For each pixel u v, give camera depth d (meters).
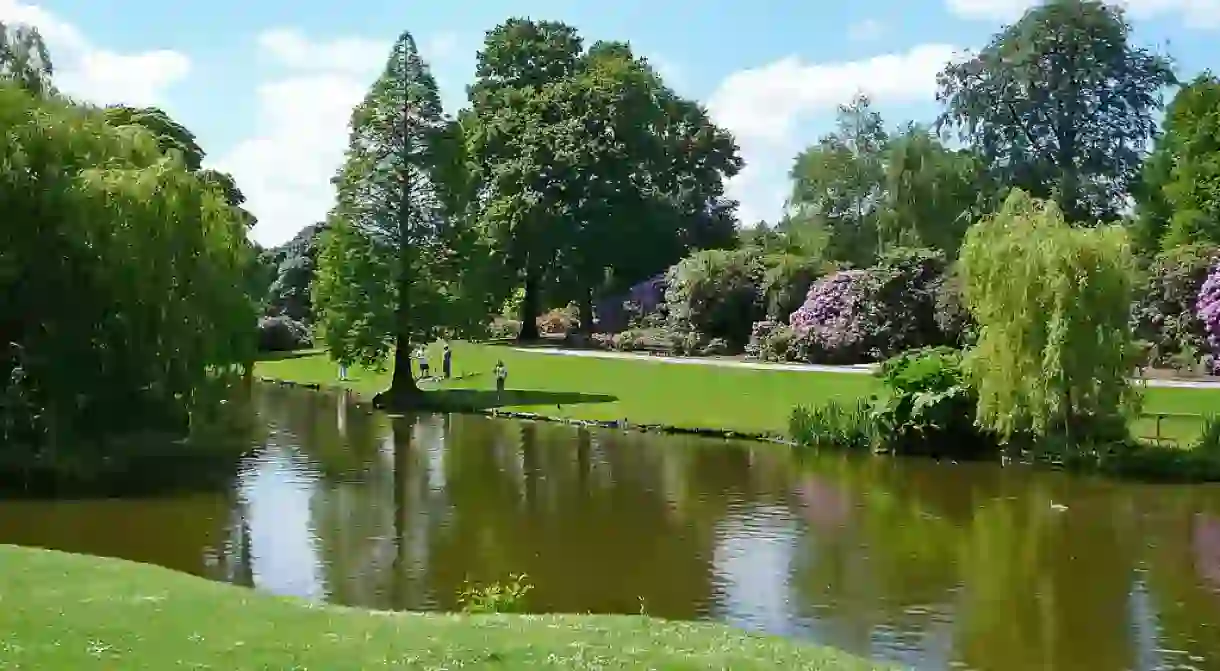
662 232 69.62
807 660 11.84
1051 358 27.59
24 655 9.79
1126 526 22.27
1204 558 19.73
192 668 9.72
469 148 65.75
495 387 46.66
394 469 28.62
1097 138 62.28
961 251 30.22
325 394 49.06
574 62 73.00
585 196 65.56
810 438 32.53
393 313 44.47
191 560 19.12
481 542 20.56
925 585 17.98
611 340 62.28
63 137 25.92
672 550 20.08
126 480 26.34
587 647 11.25
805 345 52.53
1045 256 27.77
